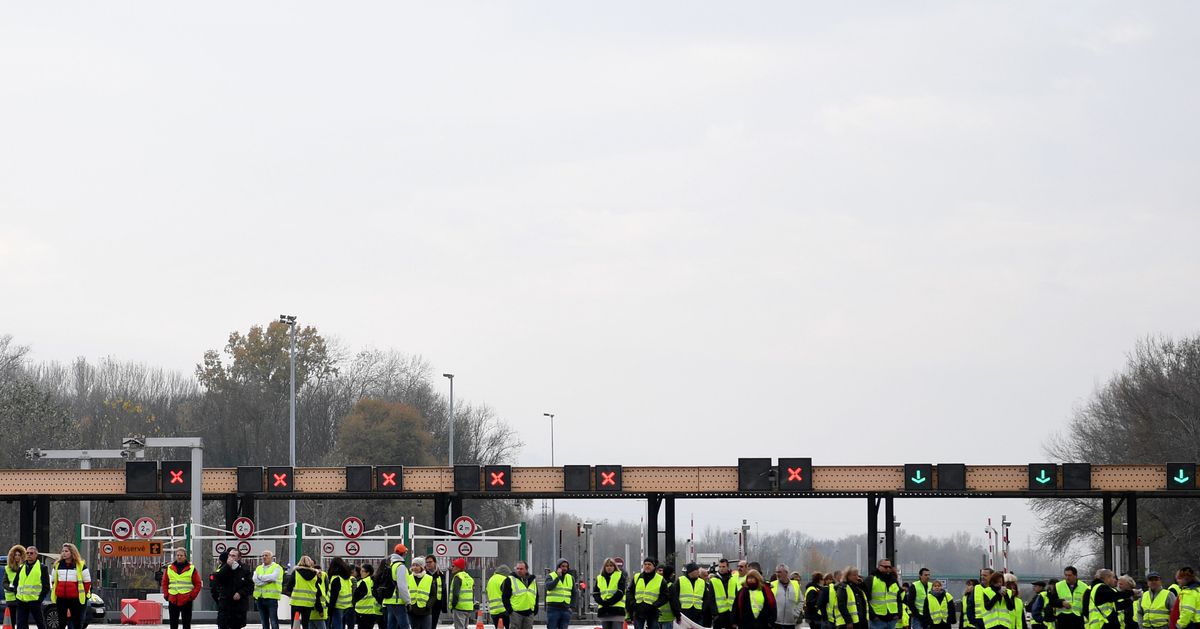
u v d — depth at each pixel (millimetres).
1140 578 102438
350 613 69875
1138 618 59250
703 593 57875
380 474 103062
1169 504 139625
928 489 100688
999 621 58688
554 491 103250
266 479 103250
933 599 65188
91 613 90562
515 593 63938
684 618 57812
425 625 62000
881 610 57062
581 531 106000
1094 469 100188
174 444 98625
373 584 63438
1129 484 99625
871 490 101250
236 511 108375
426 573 62031
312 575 61719
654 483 102438
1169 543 139750
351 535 93188
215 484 103438
